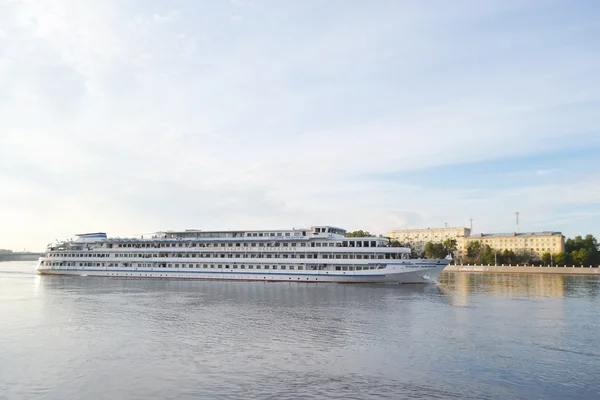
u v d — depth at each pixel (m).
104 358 51.62
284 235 141.50
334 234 137.38
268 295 105.12
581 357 52.31
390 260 129.00
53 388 42.59
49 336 61.91
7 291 116.00
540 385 43.56
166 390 42.12
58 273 167.12
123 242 157.25
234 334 63.12
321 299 97.81
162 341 59.16
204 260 145.75
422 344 57.84
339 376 45.88
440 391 42.06
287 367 48.59
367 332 64.38
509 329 66.75
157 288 122.31
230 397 40.59
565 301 98.88
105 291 115.31
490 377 45.66
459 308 86.12
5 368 48.12
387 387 42.97
